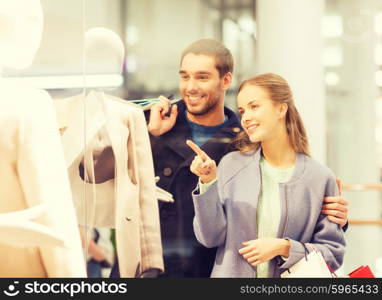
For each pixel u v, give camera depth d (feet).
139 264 8.02
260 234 8.00
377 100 8.17
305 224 7.98
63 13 8.21
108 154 8.09
